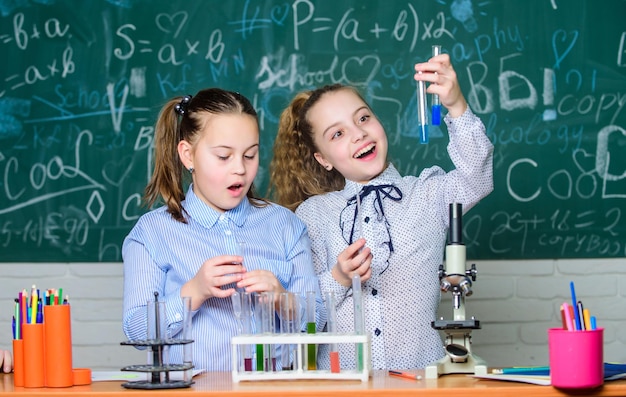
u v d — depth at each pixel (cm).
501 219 302
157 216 190
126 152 304
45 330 146
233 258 165
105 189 303
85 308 300
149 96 304
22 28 307
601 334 135
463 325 152
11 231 302
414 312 208
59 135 304
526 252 301
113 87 304
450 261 157
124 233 302
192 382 144
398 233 210
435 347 209
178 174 196
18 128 304
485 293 300
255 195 205
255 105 304
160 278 183
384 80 304
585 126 304
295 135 236
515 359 299
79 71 305
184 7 307
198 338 178
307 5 306
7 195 303
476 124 194
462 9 305
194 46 305
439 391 132
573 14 306
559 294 300
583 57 305
